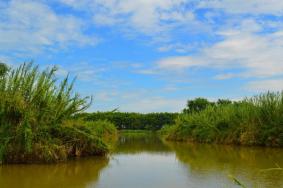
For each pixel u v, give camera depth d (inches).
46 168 609.9
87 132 780.6
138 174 562.3
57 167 625.6
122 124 2815.0
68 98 733.9
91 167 634.8
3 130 636.1
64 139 730.2
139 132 2640.3
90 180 508.1
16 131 641.0
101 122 1614.2
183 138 1499.8
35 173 558.9
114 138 1615.4
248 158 778.2
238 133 1219.2
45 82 697.0
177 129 1565.0
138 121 2805.1
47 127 673.0
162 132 2224.4
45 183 483.5
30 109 656.4
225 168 621.0
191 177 530.9
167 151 964.0
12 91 664.4
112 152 916.0
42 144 665.0
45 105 688.4
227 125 1301.7
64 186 466.3
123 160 747.4
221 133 1296.8
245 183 477.7
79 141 767.1
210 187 458.6
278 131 1101.7
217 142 1304.1
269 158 774.5
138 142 1389.0
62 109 718.5
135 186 468.1
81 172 577.0
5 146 630.5
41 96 684.1
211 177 530.0
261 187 450.6
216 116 1385.3
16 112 650.2
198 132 1419.8
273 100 1175.0
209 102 2290.8
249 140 1155.3
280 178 513.0
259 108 1177.4
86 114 794.2
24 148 642.2
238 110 1280.8
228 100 2186.3
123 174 561.3
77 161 714.8
